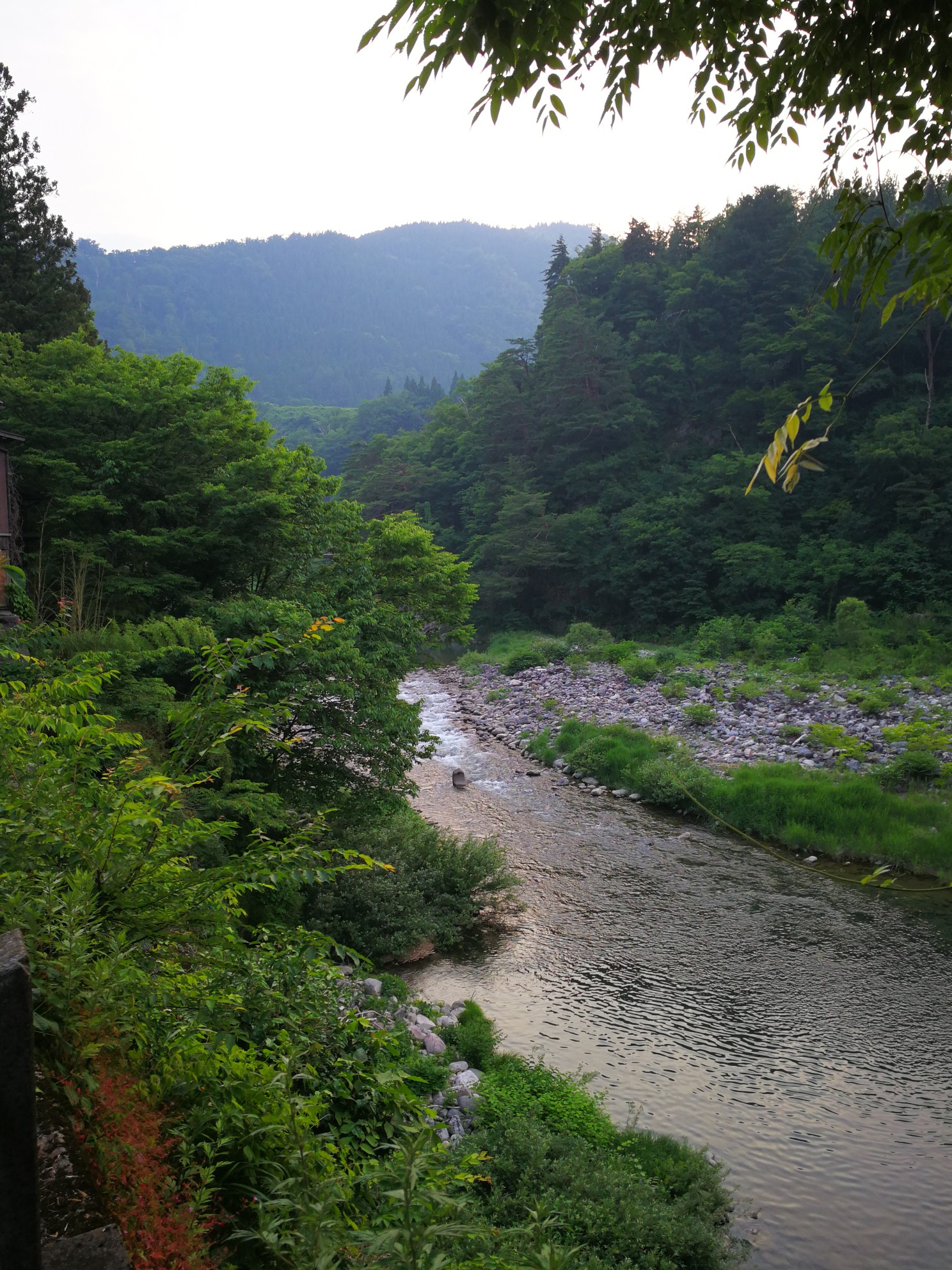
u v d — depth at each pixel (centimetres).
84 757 434
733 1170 1026
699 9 288
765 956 1600
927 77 280
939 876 1986
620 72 298
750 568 5691
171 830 411
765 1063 1259
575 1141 977
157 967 429
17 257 3250
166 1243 262
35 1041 326
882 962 1579
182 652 1366
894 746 2792
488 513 7619
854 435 6062
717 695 3622
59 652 1228
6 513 1642
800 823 2264
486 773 2902
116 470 1808
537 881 1959
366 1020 534
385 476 8875
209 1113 343
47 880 378
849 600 4847
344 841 1678
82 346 2189
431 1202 288
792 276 6894
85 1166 280
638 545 6397
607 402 7475
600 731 3155
